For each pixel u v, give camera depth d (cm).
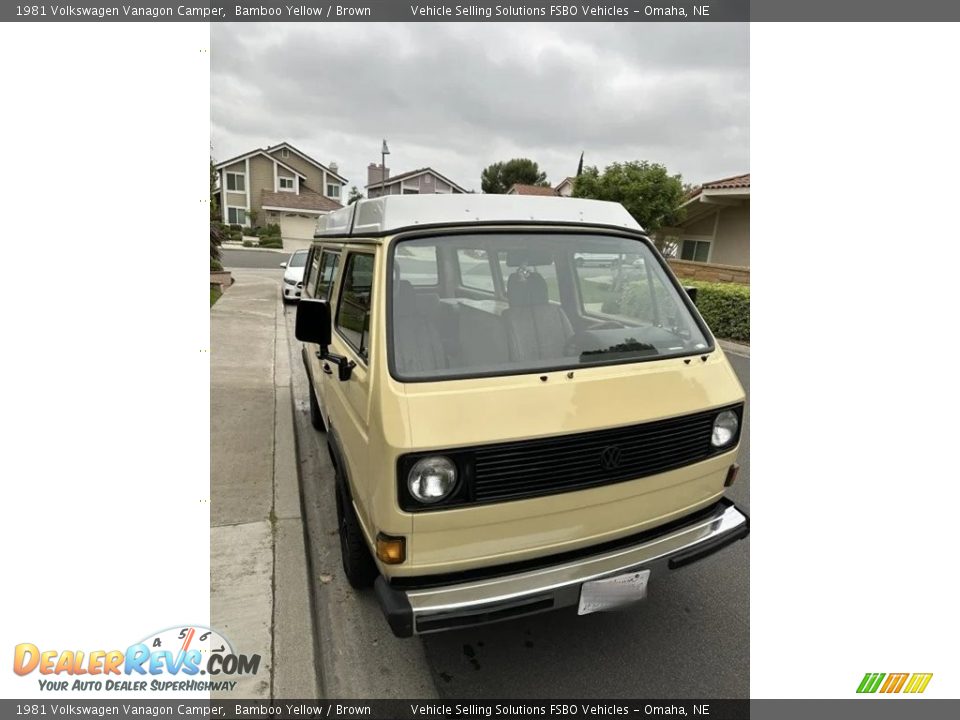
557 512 223
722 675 257
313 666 251
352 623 282
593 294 293
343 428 281
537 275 279
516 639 277
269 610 282
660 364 259
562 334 266
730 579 325
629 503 239
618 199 1658
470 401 213
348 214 348
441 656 265
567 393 227
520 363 241
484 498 210
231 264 2584
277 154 4512
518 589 216
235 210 4294
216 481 411
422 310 244
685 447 249
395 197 269
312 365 475
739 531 268
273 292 1520
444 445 201
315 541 351
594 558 236
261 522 359
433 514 205
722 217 1627
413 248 252
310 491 413
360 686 246
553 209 291
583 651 270
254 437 492
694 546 251
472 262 263
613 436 227
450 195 278
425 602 208
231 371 699
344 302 320
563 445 218
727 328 1066
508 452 210
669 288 307
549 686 249
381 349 222
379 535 210
